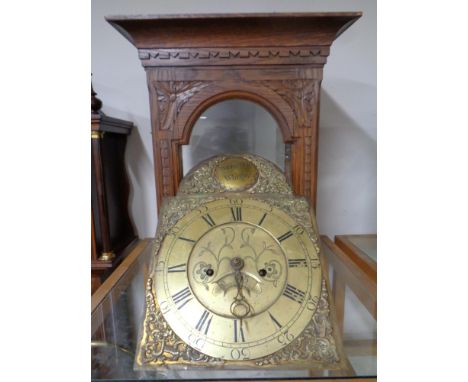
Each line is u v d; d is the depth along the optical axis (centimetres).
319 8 107
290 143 80
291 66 76
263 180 77
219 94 77
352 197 120
